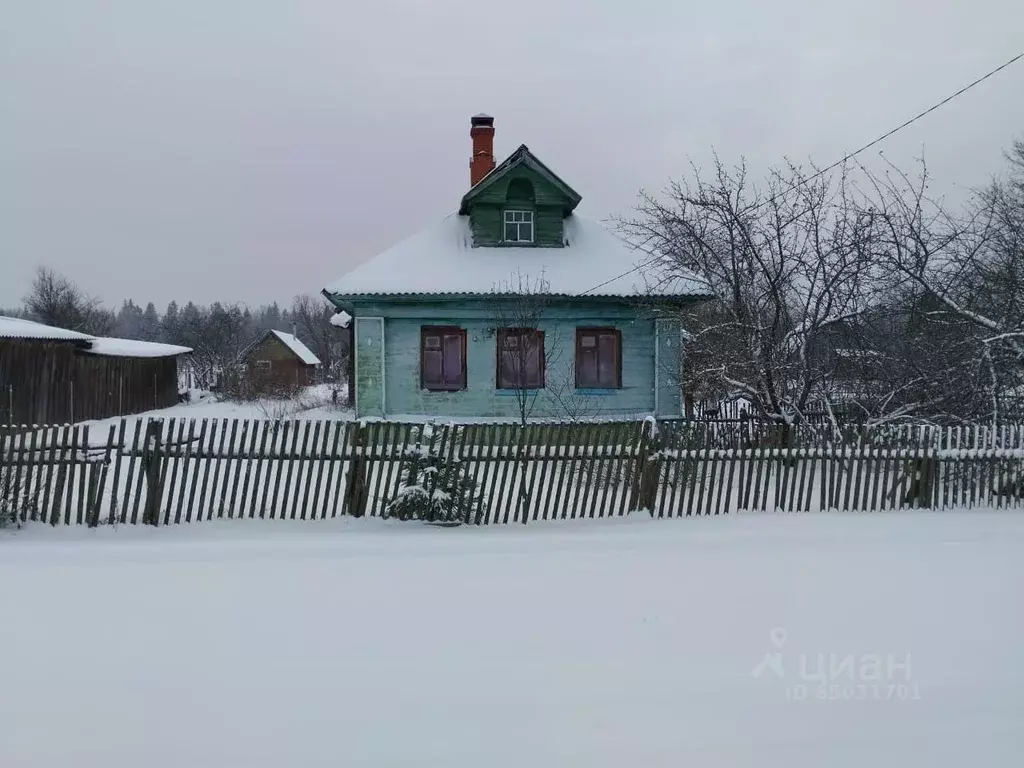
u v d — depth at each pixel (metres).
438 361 16.75
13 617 5.62
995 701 4.31
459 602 6.02
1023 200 15.91
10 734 3.89
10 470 8.32
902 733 3.95
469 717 4.10
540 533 8.55
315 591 6.31
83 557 7.33
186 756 3.70
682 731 3.96
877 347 13.29
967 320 12.15
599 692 4.40
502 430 9.20
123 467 12.62
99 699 4.29
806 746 3.81
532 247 17.75
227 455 8.75
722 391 14.16
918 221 12.95
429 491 8.99
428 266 16.92
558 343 16.64
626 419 16.69
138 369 27.72
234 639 5.20
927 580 6.65
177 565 7.09
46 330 24.47
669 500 9.98
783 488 9.84
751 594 6.23
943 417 12.28
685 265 13.43
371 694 4.37
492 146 20.41
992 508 10.15
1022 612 5.78
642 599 6.11
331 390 36.59
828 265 12.38
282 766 3.61
